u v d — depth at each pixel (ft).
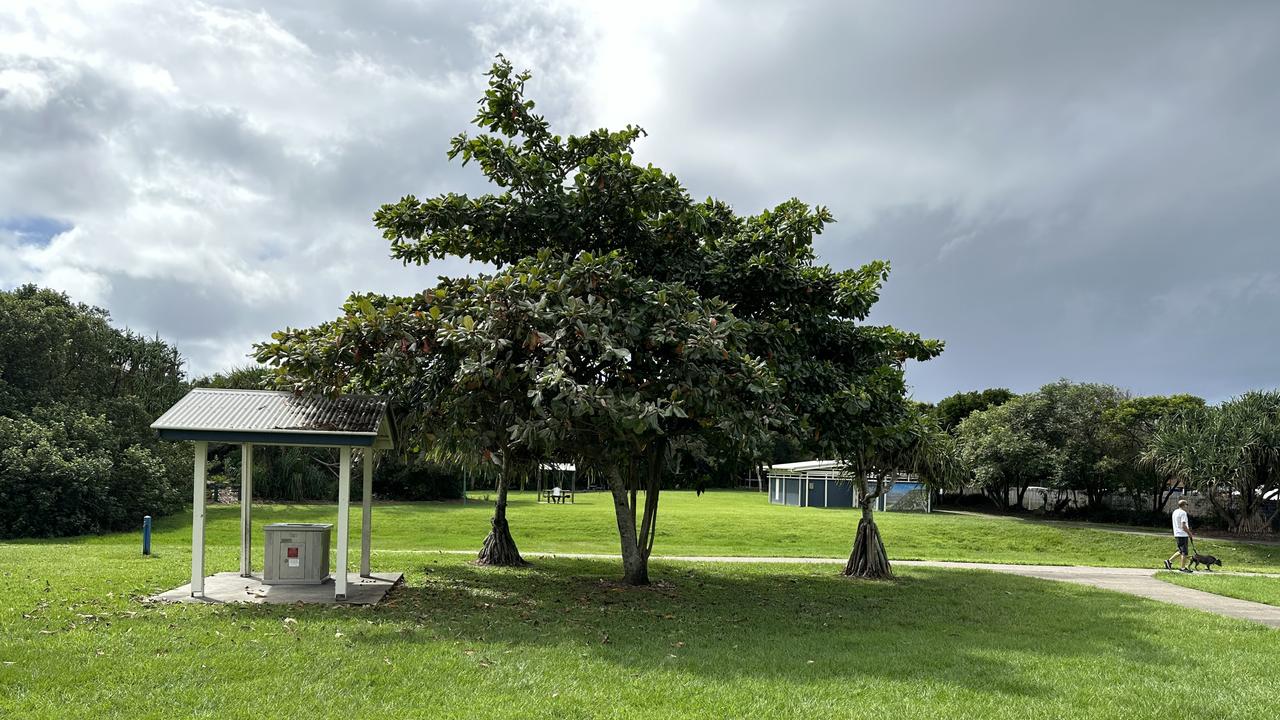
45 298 120.98
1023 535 104.94
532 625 33.40
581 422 40.57
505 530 56.29
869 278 47.57
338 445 36.91
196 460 37.88
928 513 150.71
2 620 30.42
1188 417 114.01
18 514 84.48
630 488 49.01
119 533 89.71
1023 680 25.94
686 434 48.16
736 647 30.30
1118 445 131.34
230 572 46.09
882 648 30.78
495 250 48.65
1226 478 104.37
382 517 103.35
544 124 47.55
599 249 44.14
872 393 47.52
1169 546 99.50
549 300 38.19
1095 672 27.22
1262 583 56.90
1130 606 43.34
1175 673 27.32
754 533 93.86
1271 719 22.25
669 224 47.03
